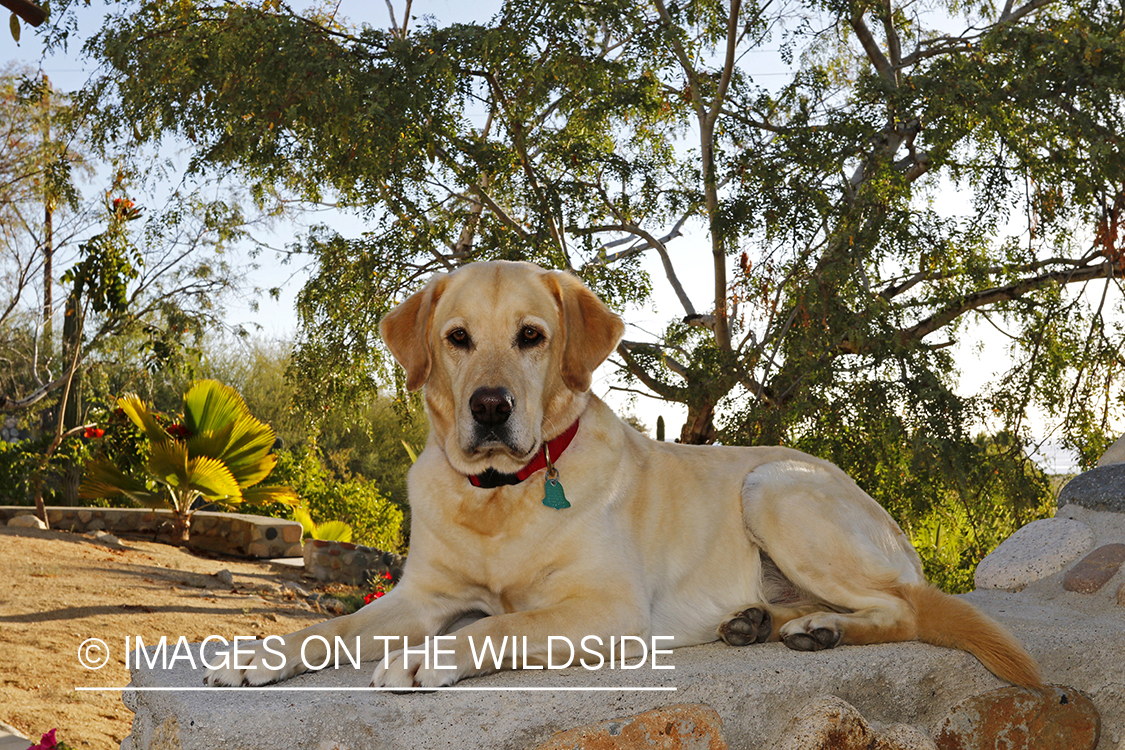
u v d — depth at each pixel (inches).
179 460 592.4
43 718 229.8
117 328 687.7
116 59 448.5
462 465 103.5
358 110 416.2
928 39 607.2
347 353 530.9
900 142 521.3
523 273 110.5
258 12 437.4
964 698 108.6
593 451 109.8
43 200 690.2
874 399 438.3
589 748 85.8
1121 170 411.8
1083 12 465.4
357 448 1370.6
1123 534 154.3
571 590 103.6
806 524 115.5
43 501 659.4
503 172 491.8
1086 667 118.1
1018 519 466.0
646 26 490.6
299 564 605.0
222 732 76.8
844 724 96.0
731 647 111.3
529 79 455.8
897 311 475.5
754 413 453.7
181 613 378.3
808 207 438.6
